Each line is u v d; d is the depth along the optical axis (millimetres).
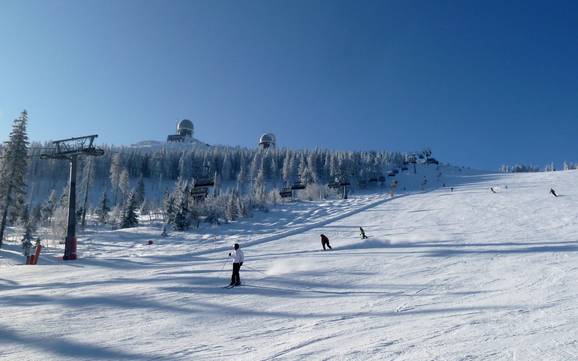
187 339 7074
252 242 32281
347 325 7516
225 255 25734
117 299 10859
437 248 20656
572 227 25641
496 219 33812
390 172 143250
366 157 139250
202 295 11289
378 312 8570
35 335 7410
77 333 7559
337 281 13000
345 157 123625
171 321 8469
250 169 118875
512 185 72812
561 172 95688
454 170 174625
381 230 34188
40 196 98500
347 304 9578
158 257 26359
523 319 6832
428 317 7738
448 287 11055
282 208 61406
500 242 21500
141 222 56094
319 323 7836
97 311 9461
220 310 9453
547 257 15477
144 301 10578
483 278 12148
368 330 6992
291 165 113875
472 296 9656
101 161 109625
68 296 11430
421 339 5973
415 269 14703
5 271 19109
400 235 29016
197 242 36406
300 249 25609
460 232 27875
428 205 51812
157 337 7238
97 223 58969
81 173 89688
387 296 10273
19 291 12617
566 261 14133
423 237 26484
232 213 51344
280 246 28062
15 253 31812
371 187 117000
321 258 19453
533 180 81438
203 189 50062
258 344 6523
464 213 40469
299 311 9094
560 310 7348
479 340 5652
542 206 38875
